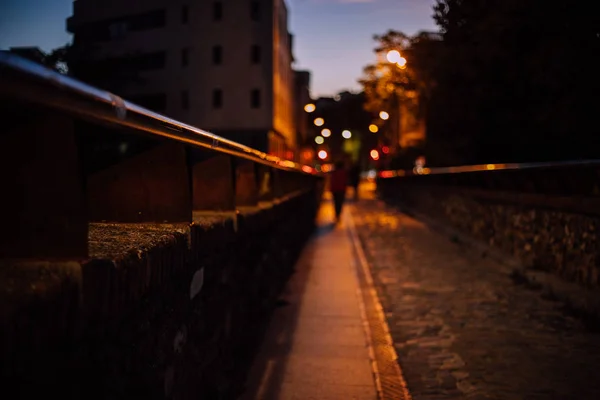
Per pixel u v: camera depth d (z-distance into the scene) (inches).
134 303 73.7
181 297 101.7
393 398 166.7
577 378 183.2
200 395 119.3
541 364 196.7
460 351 212.4
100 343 63.4
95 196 99.0
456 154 616.7
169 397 94.0
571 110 383.6
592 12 338.0
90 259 58.4
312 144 2972.4
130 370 74.2
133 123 64.7
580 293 272.4
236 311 168.2
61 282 51.2
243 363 179.2
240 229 150.7
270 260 259.6
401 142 1254.3
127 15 1907.0
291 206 381.1
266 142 1851.6
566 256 310.2
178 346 100.0
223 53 1838.1
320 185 1143.0
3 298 45.3
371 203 1283.2
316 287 329.1
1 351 41.7
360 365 194.5
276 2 1899.6
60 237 56.9
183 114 1878.7
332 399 165.8
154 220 99.9
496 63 425.1
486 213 472.7
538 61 372.8
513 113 458.0
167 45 1868.8
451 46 449.7
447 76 480.7
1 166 56.0
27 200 56.7
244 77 1835.6
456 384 180.1
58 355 52.2
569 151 459.8
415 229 674.2
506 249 416.2
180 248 90.1
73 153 56.9
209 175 144.6
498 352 210.2
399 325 249.9
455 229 591.2
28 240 56.7
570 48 351.6
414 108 709.9
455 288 327.6
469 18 419.5
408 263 422.9
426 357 206.2
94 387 61.5
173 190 99.7
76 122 56.7
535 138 473.7
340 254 463.8
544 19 360.8
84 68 1354.6
